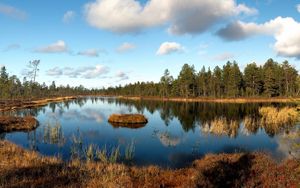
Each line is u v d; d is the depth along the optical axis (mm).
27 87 112062
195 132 32531
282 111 40188
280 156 20438
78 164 16516
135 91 155500
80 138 28625
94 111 61594
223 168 15336
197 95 118500
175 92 122000
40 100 95938
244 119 41938
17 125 35906
